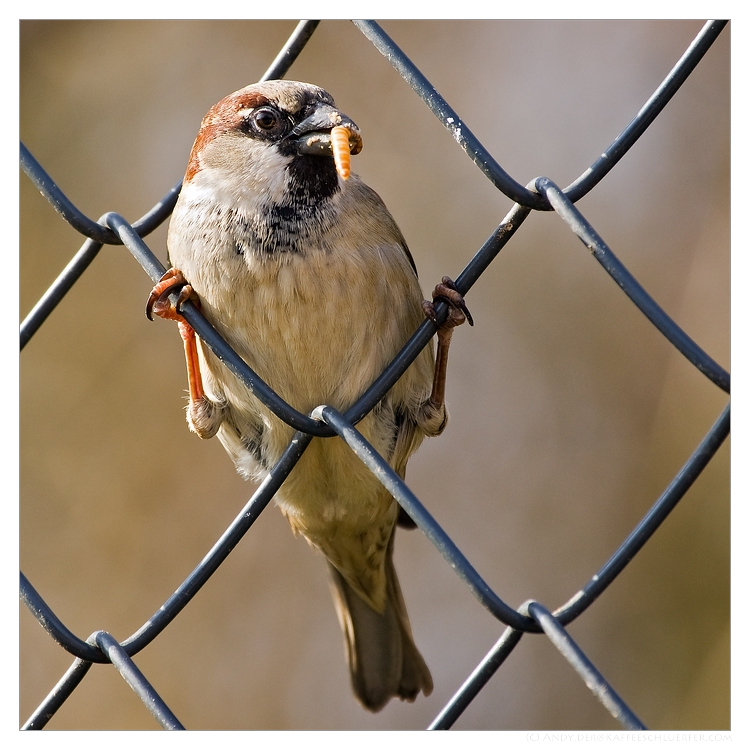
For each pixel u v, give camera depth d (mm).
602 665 11078
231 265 5629
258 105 5750
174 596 4461
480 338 12070
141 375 11594
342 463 6195
